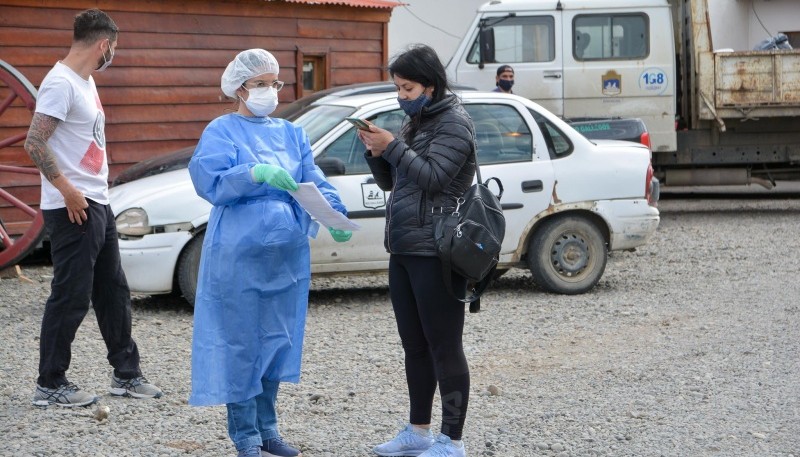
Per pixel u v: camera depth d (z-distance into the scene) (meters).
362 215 9.66
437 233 5.24
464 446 5.70
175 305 10.09
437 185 5.24
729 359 7.86
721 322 9.20
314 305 10.25
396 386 7.25
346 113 9.87
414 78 5.29
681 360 7.86
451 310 5.38
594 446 5.91
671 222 16.62
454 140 5.28
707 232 15.33
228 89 5.37
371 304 10.30
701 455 5.74
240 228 5.24
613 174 10.50
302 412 6.62
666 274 11.84
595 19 16.28
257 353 5.29
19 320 9.45
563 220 10.49
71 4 12.52
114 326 6.83
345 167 9.68
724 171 17.33
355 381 7.38
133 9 13.12
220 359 5.22
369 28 15.98
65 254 6.51
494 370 7.65
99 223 6.60
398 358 8.03
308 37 15.12
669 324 9.15
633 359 7.92
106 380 7.33
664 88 16.34
